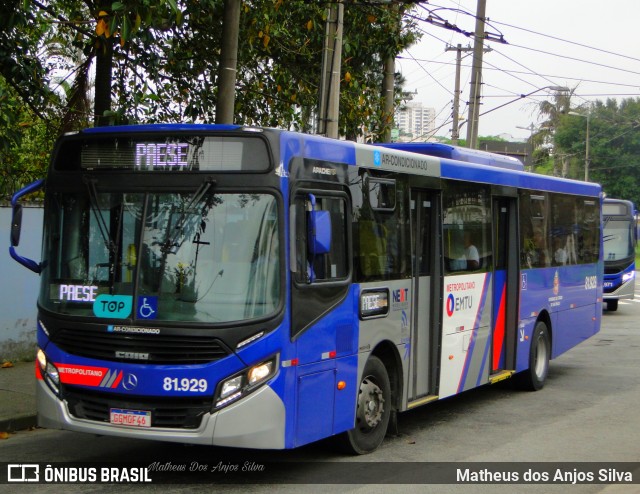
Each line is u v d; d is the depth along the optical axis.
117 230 7.30
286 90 16.50
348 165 8.17
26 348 13.33
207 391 6.88
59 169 7.70
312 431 7.50
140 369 6.97
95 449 8.73
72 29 14.46
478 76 24.33
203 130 7.25
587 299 15.47
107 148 7.50
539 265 13.21
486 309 11.41
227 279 7.02
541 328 13.28
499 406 11.80
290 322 7.14
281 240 7.11
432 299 9.97
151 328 6.98
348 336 8.08
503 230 12.23
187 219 7.16
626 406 11.88
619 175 66.81
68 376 7.29
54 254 7.58
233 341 6.89
